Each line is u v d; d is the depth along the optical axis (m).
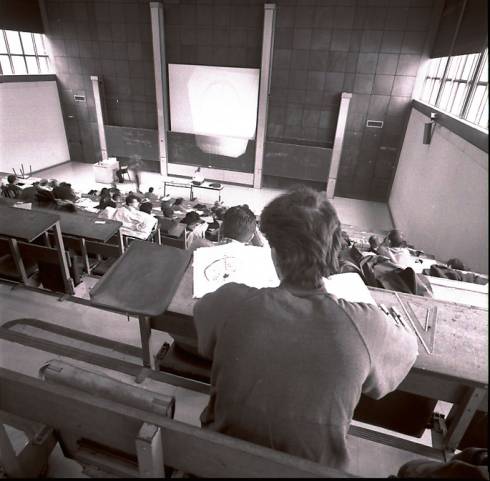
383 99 10.27
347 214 10.73
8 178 7.50
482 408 1.00
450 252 5.55
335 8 9.53
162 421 0.62
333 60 10.15
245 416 0.65
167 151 12.62
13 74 11.17
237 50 10.68
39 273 2.27
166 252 1.25
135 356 1.67
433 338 0.97
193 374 1.37
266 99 10.85
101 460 0.83
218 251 1.22
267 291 0.67
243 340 0.63
